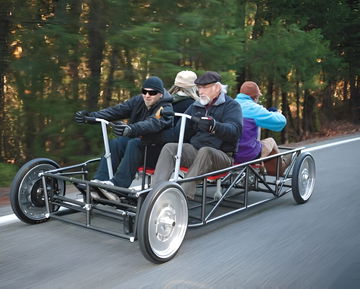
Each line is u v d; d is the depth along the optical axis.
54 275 3.52
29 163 4.59
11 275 3.51
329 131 19.33
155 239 3.73
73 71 7.46
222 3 8.38
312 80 15.21
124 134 4.06
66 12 7.23
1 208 5.34
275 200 5.89
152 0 7.43
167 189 3.77
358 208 5.46
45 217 4.73
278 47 13.48
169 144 4.44
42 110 7.13
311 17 16.56
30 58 7.05
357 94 21.23
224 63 8.73
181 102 5.17
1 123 8.25
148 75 7.55
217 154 4.54
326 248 4.12
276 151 5.79
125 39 7.20
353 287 3.35
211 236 4.43
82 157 7.29
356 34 17.52
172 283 3.40
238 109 4.79
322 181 6.91
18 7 7.41
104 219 4.92
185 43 8.04
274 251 4.04
